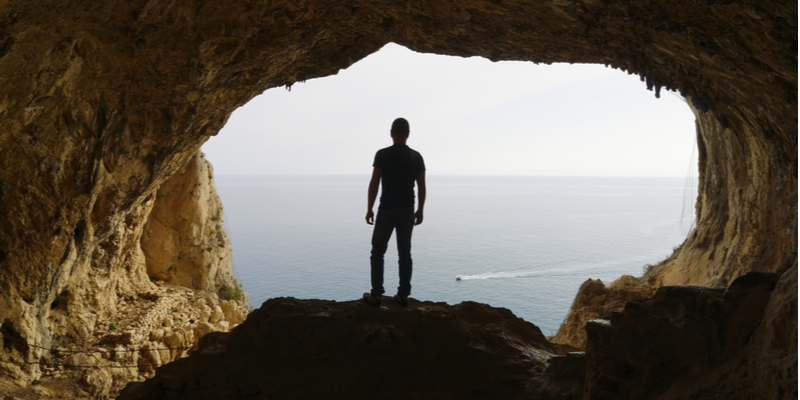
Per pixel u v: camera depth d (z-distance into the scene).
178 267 22.78
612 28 7.80
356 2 9.94
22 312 12.59
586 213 190.88
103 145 11.88
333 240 115.62
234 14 9.52
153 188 16.09
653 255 89.56
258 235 124.44
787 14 4.73
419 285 66.50
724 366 3.39
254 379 4.83
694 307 3.86
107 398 13.52
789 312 2.82
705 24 6.02
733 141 15.23
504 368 4.76
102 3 8.25
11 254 12.09
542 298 58.25
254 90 13.66
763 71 6.31
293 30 10.62
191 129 13.91
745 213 14.13
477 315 5.62
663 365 3.69
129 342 15.74
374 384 4.74
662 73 9.12
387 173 5.12
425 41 11.05
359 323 5.14
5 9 7.20
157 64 10.45
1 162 10.76
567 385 4.27
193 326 18.34
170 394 4.86
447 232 128.88
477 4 8.63
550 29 8.90
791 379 2.52
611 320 4.12
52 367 13.68
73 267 14.23
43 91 9.60
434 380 4.74
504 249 98.69
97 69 9.91
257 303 58.88
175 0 8.78
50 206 11.95
